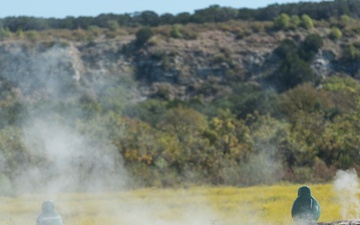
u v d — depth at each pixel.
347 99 105.00
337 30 162.75
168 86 149.25
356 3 178.88
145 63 155.25
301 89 107.38
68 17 178.38
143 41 162.00
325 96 105.38
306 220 27.56
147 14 186.25
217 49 161.12
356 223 28.45
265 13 180.25
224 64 155.62
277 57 155.62
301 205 27.73
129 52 159.12
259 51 158.75
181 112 112.31
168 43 162.00
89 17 180.62
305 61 152.12
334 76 148.75
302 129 83.31
